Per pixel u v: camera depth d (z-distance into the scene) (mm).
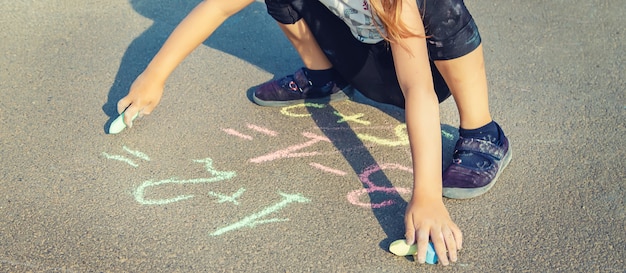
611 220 2600
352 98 3318
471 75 2656
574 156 2945
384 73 2832
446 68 2652
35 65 3537
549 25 4043
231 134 3051
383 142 3014
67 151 2920
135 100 2971
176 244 2455
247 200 2670
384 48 2725
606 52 3777
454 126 3135
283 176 2799
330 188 2738
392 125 3133
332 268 2367
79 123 3104
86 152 2918
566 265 2393
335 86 3201
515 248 2461
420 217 2373
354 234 2516
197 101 3277
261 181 2770
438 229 2350
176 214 2592
